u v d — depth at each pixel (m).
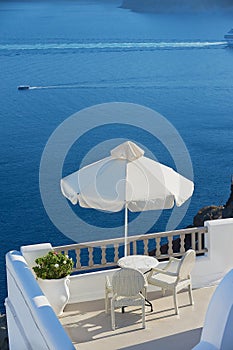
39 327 6.21
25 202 42.00
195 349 4.72
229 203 24.27
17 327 7.55
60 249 8.38
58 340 5.67
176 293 7.88
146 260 8.11
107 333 7.50
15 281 7.59
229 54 89.69
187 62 84.62
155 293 8.60
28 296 6.78
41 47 93.94
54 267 7.80
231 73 79.12
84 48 93.56
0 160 52.50
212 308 4.79
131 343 7.25
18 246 36.06
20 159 52.41
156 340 7.30
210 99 68.88
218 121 61.94
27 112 65.56
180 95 70.12
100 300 8.41
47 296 7.81
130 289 7.43
